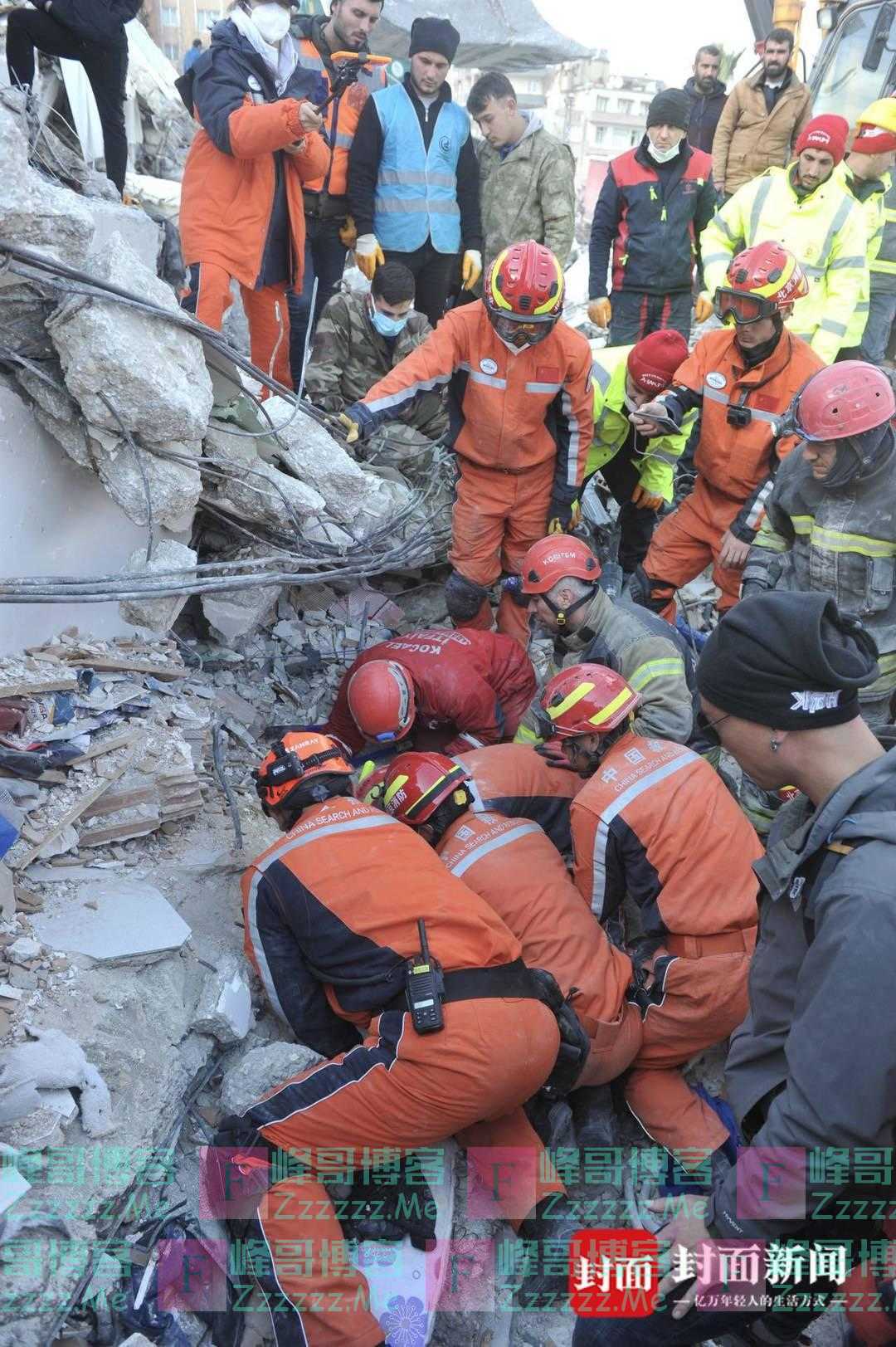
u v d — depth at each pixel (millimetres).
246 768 3650
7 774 2891
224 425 4016
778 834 1893
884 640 3395
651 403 3959
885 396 3100
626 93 20094
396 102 5000
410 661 3830
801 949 1853
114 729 3158
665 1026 2875
